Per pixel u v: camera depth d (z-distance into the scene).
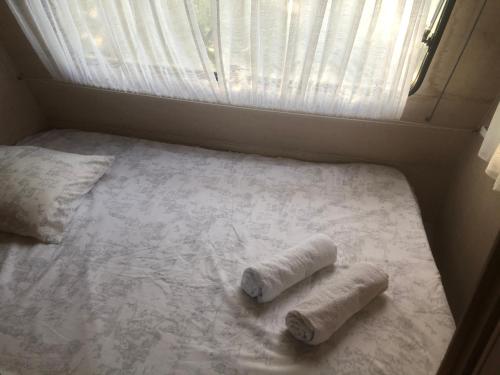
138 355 0.99
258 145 1.97
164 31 1.54
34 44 1.77
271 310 1.12
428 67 1.54
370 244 1.37
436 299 1.16
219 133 1.96
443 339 1.04
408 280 1.23
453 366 0.57
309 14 1.39
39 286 1.19
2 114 1.91
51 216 1.39
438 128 1.69
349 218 1.49
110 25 1.57
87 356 0.99
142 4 1.49
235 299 1.14
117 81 1.85
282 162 1.84
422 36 1.38
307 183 1.69
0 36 1.85
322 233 1.40
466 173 1.69
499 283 0.46
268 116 1.81
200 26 1.52
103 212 1.50
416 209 1.55
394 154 1.84
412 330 1.06
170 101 1.88
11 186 1.41
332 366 0.97
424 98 1.63
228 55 1.59
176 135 2.06
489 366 0.50
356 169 1.79
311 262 1.20
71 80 1.93
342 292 1.08
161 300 1.14
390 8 1.35
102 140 1.98
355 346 1.02
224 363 0.97
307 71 1.52
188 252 1.32
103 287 1.19
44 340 1.03
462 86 1.56
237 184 1.68
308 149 1.92
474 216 1.55
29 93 2.06
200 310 1.11
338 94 1.62
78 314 1.10
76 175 1.55
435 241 1.98
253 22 1.42
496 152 1.15
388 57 1.44
